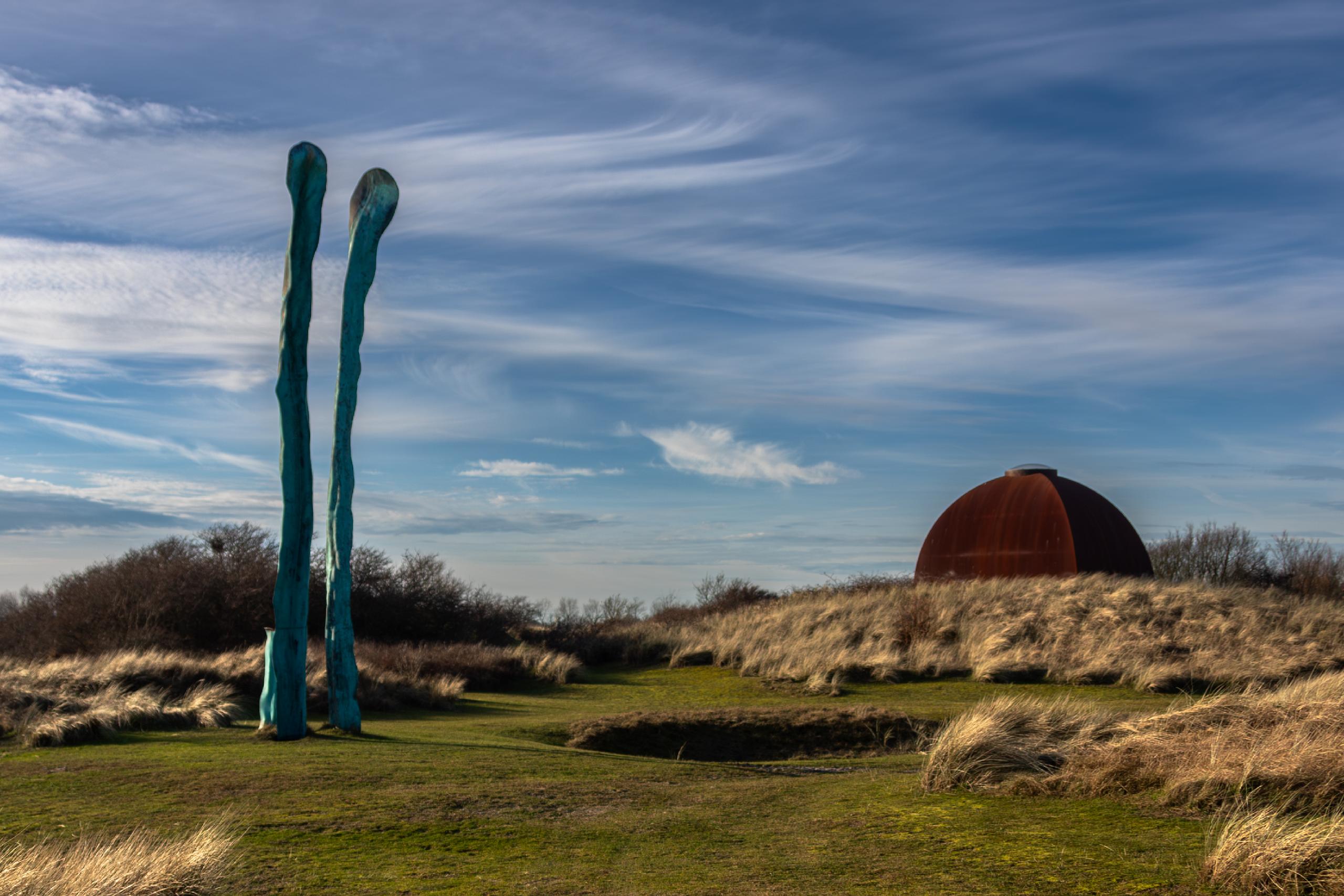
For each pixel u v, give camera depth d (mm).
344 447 13125
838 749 14242
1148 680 18781
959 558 35594
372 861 6109
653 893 5336
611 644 29109
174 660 17609
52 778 8734
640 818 7414
